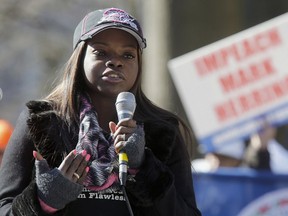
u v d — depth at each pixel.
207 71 13.80
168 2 23.09
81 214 6.48
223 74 13.74
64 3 38.16
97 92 6.81
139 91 7.09
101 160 6.52
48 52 37.81
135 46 6.83
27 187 6.34
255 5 23.31
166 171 6.60
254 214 13.17
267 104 13.62
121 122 6.42
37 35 38.19
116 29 6.75
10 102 45.12
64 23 38.72
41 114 6.61
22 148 6.64
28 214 6.24
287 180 13.01
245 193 13.19
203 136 13.88
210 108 13.84
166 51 23.06
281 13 23.39
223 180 13.28
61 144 6.59
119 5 37.06
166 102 22.81
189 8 23.06
